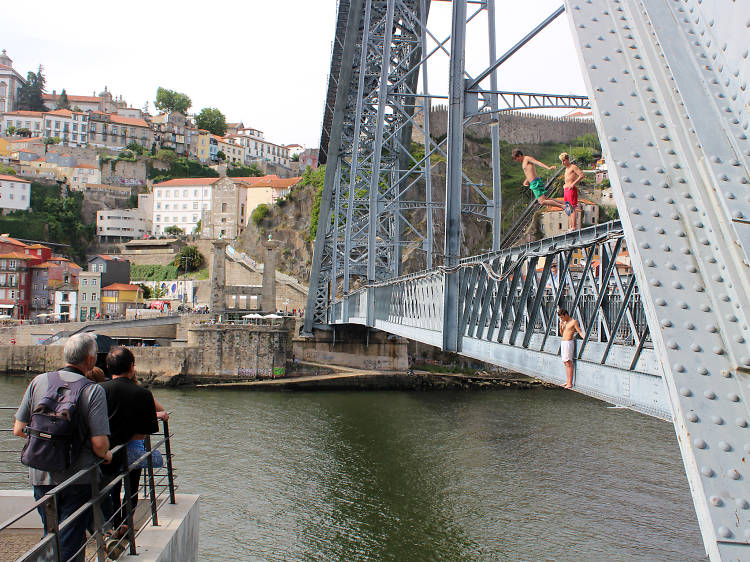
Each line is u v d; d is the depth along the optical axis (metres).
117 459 6.74
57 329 65.81
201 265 112.00
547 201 11.16
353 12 33.94
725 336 3.14
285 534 21.22
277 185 124.06
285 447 32.47
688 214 3.60
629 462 30.17
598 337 9.70
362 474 28.02
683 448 2.92
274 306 68.06
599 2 4.80
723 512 2.69
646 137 3.94
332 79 43.81
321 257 51.06
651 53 4.28
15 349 61.25
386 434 36.25
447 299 16.42
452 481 27.09
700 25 3.93
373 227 32.94
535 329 11.91
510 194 91.81
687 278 3.38
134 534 6.75
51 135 163.25
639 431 37.09
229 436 34.56
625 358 8.47
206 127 190.38
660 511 23.61
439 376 58.38
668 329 3.19
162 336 69.81
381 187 45.75
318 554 19.70
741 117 3.44
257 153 188.88
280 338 58.72
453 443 34.00
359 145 43.03
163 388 55.03
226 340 58.12
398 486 26.44
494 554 19.84
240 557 19.41
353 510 23.55
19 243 99.38
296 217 101.81
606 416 42.38
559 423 39.81
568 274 10.27
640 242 3.48
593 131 105.31
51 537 4.37
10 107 180.12
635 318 8.78
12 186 131.00
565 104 17.02
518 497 25.12
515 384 59.09
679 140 3.84
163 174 158.38
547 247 10.89
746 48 3.35
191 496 9.02
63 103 182.25
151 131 170.62
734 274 3.23
